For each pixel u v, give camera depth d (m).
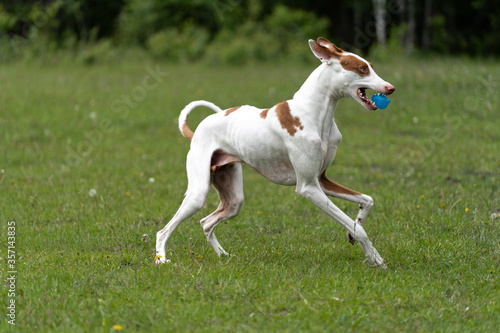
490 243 7.18
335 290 5.73
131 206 9.26
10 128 14.73
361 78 6.06
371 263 6.50
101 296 5.73
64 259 6.92
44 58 26.67
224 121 6.70
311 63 27.31
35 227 8.22
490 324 5.18
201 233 8.12
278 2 34.34
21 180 10.81
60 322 5.23
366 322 5.16
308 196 6.41
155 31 32.59
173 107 17.48
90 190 10.02
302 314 5.23
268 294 5.67
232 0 33.28
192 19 33.03
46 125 15.20
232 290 5.74
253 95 18.86
